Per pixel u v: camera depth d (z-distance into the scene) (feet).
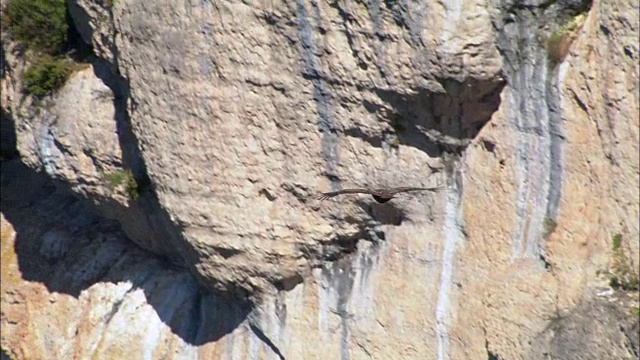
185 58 165.37
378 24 151.64
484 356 156.56
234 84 163.73
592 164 145.18
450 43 147.64
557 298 148.66
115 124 182.29
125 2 168.76
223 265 174.60
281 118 163.12
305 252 170.09
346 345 170.19
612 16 141.49
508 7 146.00
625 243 143.43
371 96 156.35
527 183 151.02
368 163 161.07
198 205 171.42
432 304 161.79
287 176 165.89
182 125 168.66
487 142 153.48
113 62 177.47
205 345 183.83
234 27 161.17
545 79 147.02
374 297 166.91
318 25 155.94
